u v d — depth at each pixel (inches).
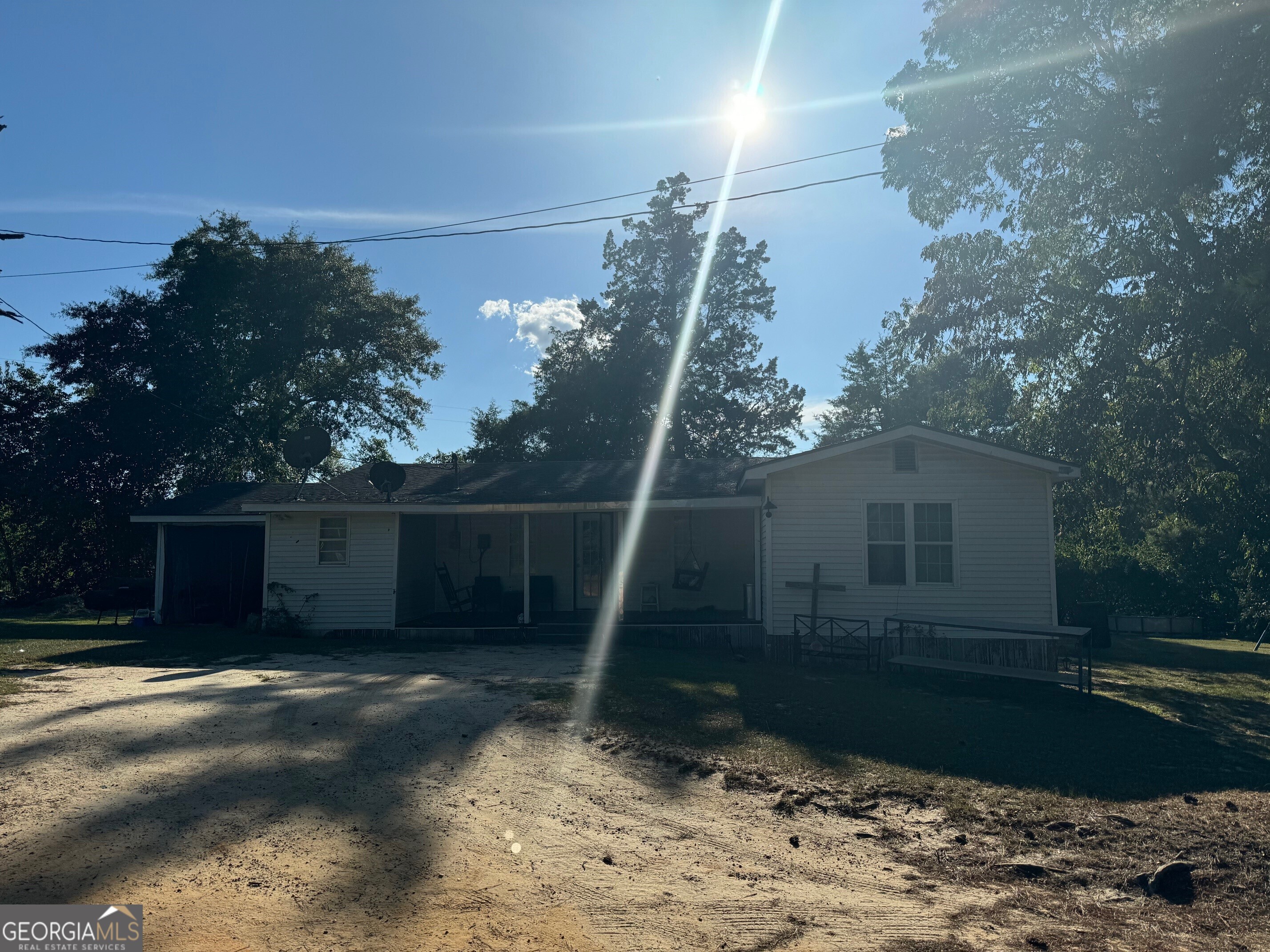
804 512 555.5
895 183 789.9
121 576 1212.5
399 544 674.2
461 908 172.1
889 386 1913.1
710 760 290.2
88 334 1209.4
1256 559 909.2
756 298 1573.6
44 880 173.3
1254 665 642.2
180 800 226.5
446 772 267.1
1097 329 831.7
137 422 1192.2
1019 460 535.8
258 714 331.9
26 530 1234.6
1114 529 978.7
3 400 1211.2
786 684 441.4
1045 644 535.2
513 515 773.3
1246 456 802.8
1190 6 617.0
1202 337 726.5
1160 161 676.7
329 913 166.4
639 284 1581.0
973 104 753.6
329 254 1384.1
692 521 756.0
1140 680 527.8
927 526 550.0
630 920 171.6
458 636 651.5
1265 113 613.3
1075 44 718.5
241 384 1312.7
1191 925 178.1
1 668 443.2
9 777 237.8
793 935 167.3
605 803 247.3
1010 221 832.3
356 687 401.7
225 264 1274.6
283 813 221.5
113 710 330.3
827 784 268.4
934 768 286.7
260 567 762.8
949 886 196.2
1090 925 177.0
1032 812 244.5
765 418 1576.0
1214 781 278.4
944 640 535.2
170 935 153.5
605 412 1544.0
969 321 876.0
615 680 431.2
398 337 1429.6
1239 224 738.8
